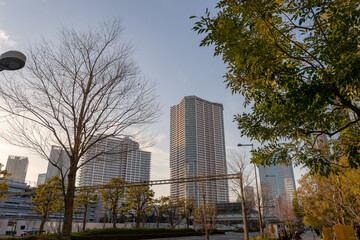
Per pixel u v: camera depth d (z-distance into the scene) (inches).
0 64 234.5
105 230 1156.5
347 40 135.5
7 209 2972.4
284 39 160.2
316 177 641.6
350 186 394.3
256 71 161.0
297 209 1875.0
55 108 386.6
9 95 347.6
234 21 144.7
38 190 1179.9
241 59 153.1
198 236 1581.0
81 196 1353.3
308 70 148.2
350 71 113.2
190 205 2006.6
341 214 590.6
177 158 5762.8
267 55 148.6
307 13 142.4
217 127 6038.4
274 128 199.6
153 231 1382.9
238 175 879.7
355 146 166.6
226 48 152.5
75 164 383.9
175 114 6441.9
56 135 375.6
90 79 408.8
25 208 3144.7
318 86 138.3
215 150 5664.4
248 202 1141.1
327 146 214.7
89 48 407.5
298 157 186.5
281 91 169.2
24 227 2003.0
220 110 6392.7
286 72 147.7
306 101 146.8
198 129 5733.3
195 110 5999.0
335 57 134.3
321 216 816.3
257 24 156.1
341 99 144.9
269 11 147.9
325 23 150.4
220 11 153.2
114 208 1437.0
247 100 208.7
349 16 128.2
